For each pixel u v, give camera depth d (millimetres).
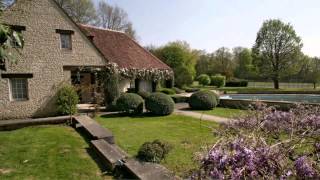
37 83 13523
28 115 13250
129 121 11945
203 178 2232
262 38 34719
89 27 19672
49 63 13914
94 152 7109
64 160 6422
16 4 12852
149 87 20688
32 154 6855
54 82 14094
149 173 5098
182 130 9883
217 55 56156
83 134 9289
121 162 5785
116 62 17328
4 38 3398
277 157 2213
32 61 13336
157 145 6164
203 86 40094
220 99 17438
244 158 2150
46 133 9219
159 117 13031
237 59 56281
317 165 2207
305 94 27516
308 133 2990
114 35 20922
